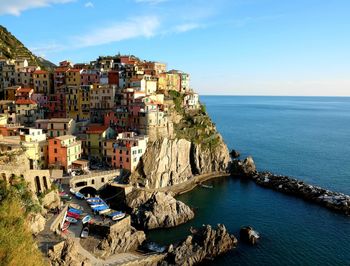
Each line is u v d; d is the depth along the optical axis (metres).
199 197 124.50
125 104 149.88
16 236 47.50
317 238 91.44
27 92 156.50
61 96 158.62
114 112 143.62
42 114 151.88
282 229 96.88
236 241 87.94
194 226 98.44
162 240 89.75
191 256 80.06
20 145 101.19
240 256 82.88
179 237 91.56
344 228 97.38
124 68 181.12
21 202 70.19
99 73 167.12
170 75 196.00
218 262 80.62
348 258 81.88
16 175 77.56
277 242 89.44
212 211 110.38
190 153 150.88
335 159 187.62
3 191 64.75
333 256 82.75
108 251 77.25
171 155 136.88
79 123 141.25
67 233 79.38
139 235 86.06
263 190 133.00
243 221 102.31
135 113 140.50
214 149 158.50
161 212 98.81
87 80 166.62
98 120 151.50
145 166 126.56
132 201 104.81
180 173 140.75
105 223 83.56
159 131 137.88
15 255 43.50
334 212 109.12
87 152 131.50
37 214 74.12
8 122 141.25
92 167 123.81
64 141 119.31
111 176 117.88
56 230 74.12
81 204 96.94
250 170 153.88
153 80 173.62
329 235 93.12
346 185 139.50
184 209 103.12
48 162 119.06
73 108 154.62
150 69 186.88
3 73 171.88
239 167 156.25
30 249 48.47
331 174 156.50
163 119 140.38
